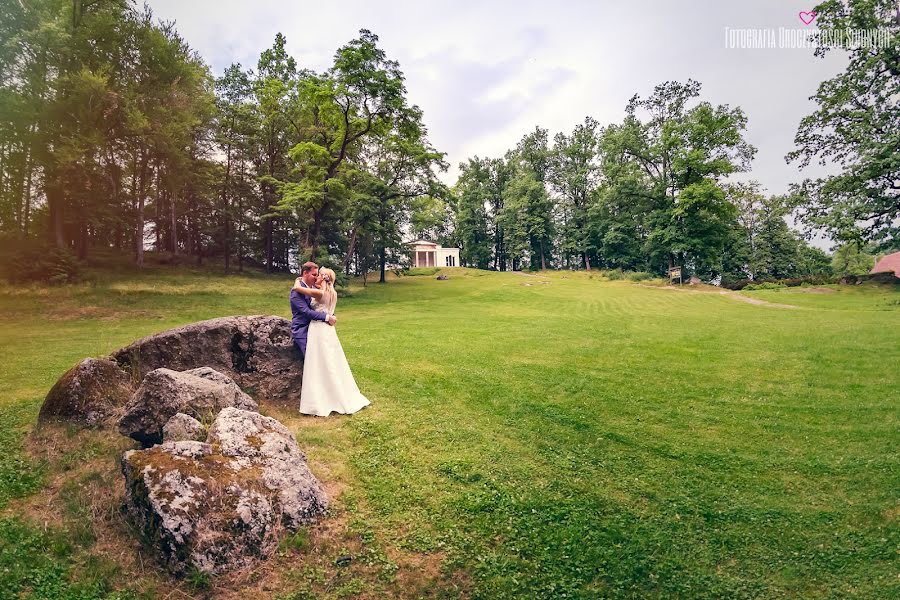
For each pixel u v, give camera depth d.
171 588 3.74
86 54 29.73
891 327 14.88
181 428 4.83
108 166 33.22
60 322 18.42
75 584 3.73
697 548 4.65
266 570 4.00
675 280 41.34
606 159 49.72
